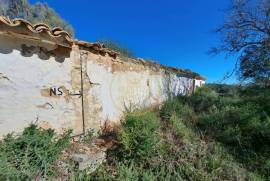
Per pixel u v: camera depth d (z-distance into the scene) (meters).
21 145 2.77
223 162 4.00
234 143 5.20
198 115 7.19
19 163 2.58
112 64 5.12
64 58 3.68
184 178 3.53
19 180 2.40
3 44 2.84
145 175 3.23
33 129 3.00
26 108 3.14
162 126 5.30
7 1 11.16
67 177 2.88
